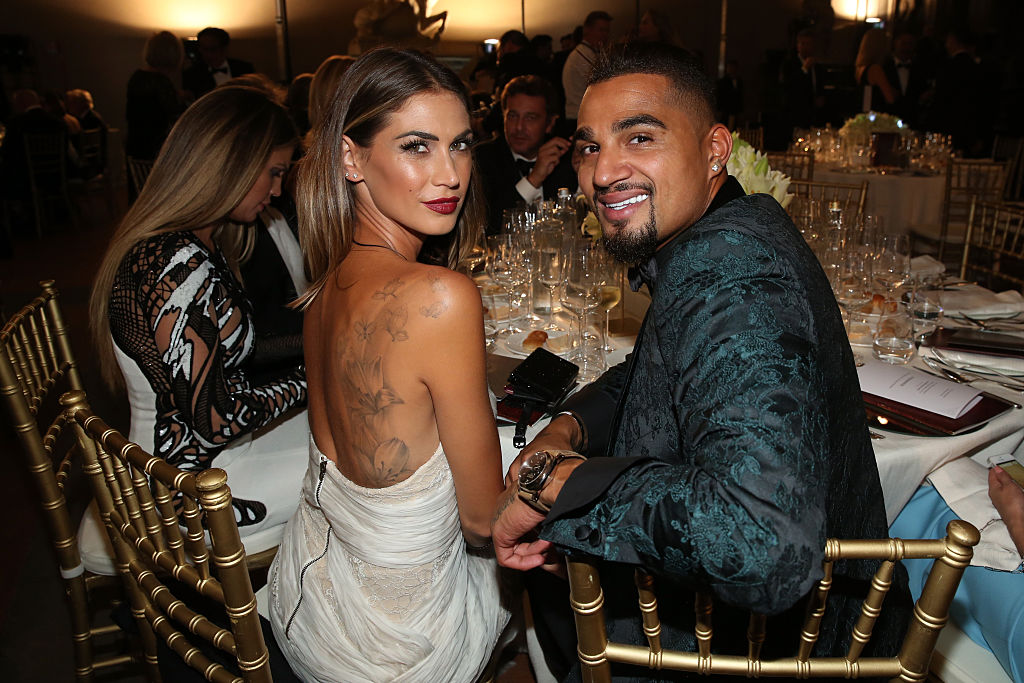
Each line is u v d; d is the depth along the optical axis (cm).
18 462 312
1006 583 133
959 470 148
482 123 495
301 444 175
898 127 520
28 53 1012
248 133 154
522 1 1156
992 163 455
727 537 72
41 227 742
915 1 1066
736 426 74
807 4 1001
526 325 205
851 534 98
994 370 167
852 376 94
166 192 152
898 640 110
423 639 117
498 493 117
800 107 705
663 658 90
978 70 612
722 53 1220
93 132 828
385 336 104
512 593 148
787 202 198
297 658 123
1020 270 453
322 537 123
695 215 99
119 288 149
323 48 1145
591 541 81
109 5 1051
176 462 155
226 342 156
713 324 80
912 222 467
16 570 243
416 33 1020
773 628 98
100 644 209
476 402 108
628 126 94
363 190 115
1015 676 128
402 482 111
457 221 133
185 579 111
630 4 1188
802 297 81
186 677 124
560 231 232
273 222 224
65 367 182
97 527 164
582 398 132
